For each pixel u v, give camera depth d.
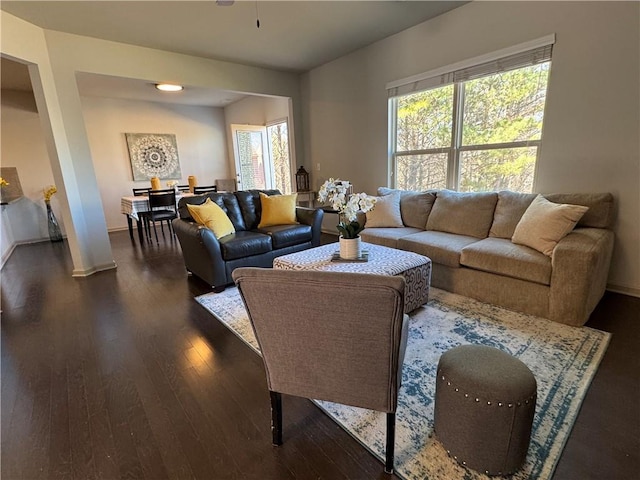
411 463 1.24
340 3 2.97
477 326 2.21
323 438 1.38
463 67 3.26
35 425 1.51
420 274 2.37
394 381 1.10
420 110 3.81
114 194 6.50
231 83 4.59
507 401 1.09
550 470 1.18
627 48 2.34
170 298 2.97
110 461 1.31
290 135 5.46
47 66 3.29
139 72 3.83
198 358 2.01
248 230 3.81
